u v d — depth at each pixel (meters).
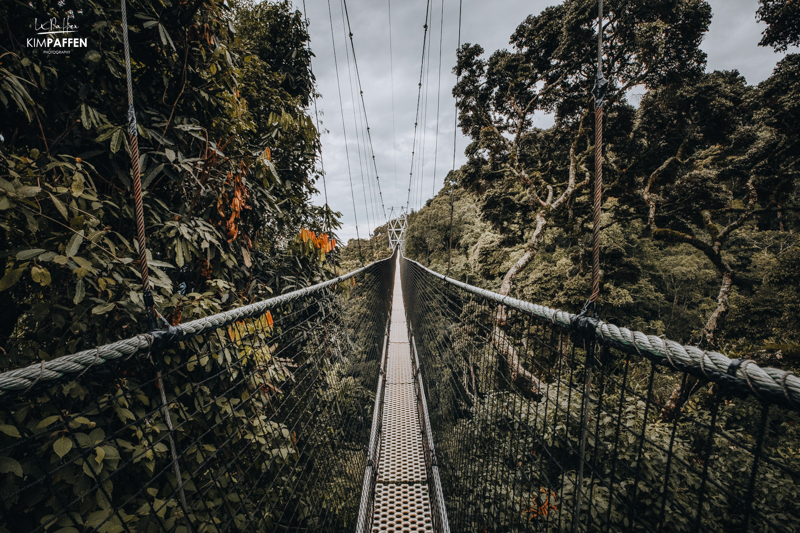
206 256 1.62
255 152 2.14
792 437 4.50
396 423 3.30
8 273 0.92
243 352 1.38
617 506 2.49
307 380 2.01
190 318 1.33
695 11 7.82
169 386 1.24
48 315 1.12
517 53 11.67
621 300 12.19
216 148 1.66
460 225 22.97
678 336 15.72
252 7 4.52
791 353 7.08
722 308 10.23
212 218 1.72
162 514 1.05
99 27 1.28
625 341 0.60
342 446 2.21
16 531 0.81
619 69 9.81
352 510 2.15
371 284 4.46
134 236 1.40
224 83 1.88
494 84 12.52
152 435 1.13
